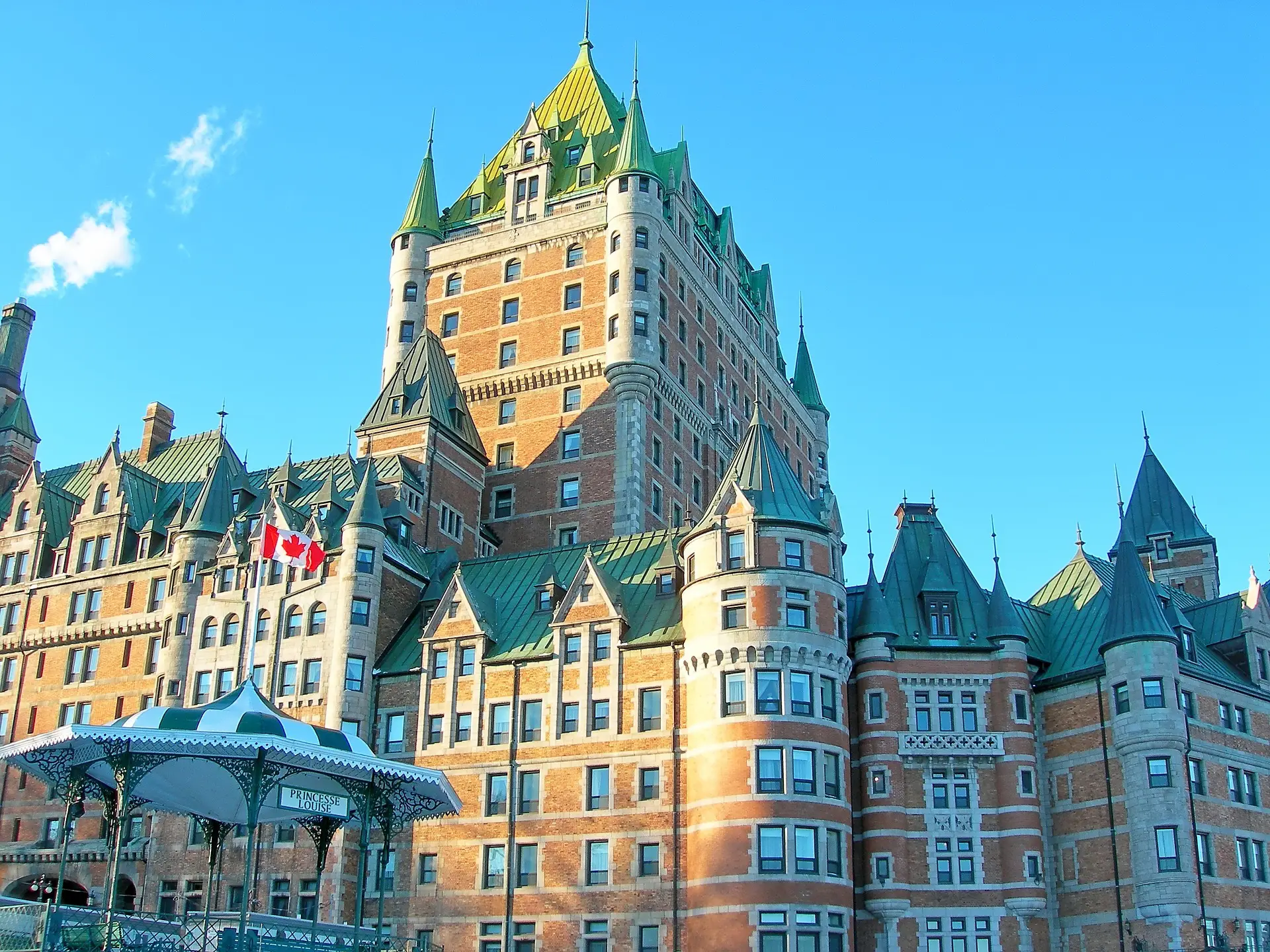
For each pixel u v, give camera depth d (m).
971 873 66.50
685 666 67.50
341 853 71.06
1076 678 70.44
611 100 113.69
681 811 65.38
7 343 107.75
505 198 105.75
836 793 64.69
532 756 69.62
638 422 94.06
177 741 42.53
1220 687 71.06
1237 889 66.56
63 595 88.00
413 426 87.75
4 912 40.53
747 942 60.81
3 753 44.50
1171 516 99.50
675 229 103.25
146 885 74.75
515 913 67.00
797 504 69.75
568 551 80.19
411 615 78.81
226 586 80.12
